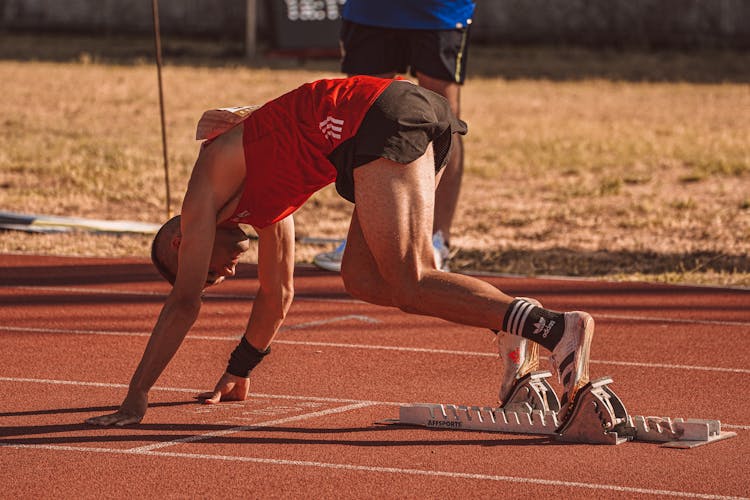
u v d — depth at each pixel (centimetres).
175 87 3441
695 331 1143
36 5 4806
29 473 687
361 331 1116
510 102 3350
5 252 1523
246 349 857
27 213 1792
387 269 732
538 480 679
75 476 682
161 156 2312
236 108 782
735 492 662
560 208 1889
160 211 1841
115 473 688
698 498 653
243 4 4706
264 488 663
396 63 1459
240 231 812
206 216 761
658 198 1980
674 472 693
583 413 745
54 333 1097
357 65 1462
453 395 892
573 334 714
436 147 765
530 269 1470
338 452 731
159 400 862
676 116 3111
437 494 655
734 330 1148
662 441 754
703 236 1680
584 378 736
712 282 1405
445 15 1418
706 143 2614
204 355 1015
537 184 2139
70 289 1314
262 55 4312
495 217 1823
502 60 4403
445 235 1426
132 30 4769
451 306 729
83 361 986
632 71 4194
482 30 4759
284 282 840
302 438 762
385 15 1425
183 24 4747
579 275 1445
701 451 735
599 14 4728
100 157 2298
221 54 4303
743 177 2209
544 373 798
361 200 726
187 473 689
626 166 2333
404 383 927
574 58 4494
